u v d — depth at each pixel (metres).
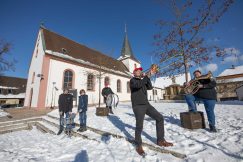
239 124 4.22
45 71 14.76
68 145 4.52
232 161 2.40
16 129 8.20
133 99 3.31
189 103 4.72
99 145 4.05
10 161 3.49
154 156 2.96
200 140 3.39
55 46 17.98
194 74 4.62
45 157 3.61
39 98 13.84
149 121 5.65
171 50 5.70
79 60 18.70
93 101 18.44
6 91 33.41
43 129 7.66
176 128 4.47
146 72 3.42
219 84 28.20
